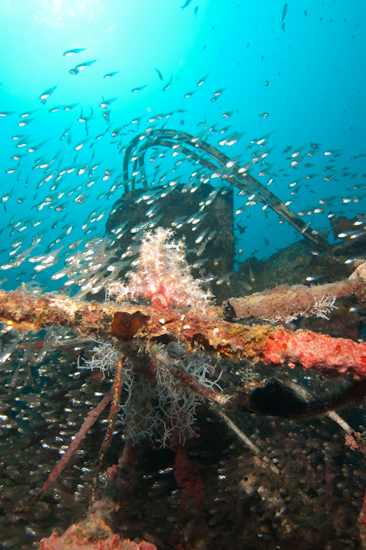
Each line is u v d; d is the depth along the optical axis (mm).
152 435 801
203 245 1433
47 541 391
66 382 989
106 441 553
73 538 395
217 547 590
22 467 798
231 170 1720
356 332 1256
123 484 667
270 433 874
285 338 408
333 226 1729
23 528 625
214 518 630
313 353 389
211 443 838
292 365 417
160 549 583
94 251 1326
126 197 1784
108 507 607
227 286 1556
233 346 425
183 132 1877
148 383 696
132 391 725
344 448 814
